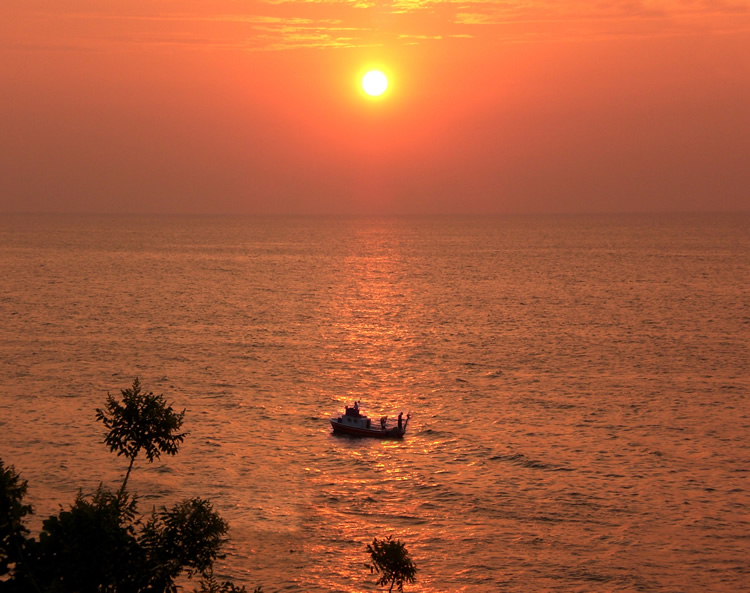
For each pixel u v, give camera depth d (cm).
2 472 2520
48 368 9381
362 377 9125
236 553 4609
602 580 4378
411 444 6612
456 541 4800
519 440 6725
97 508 2569
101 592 2480
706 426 7169
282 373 9288
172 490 5528
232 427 7050
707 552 4694
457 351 10688
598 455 6344
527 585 4319
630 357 10275
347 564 4516
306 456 6288
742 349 10794
